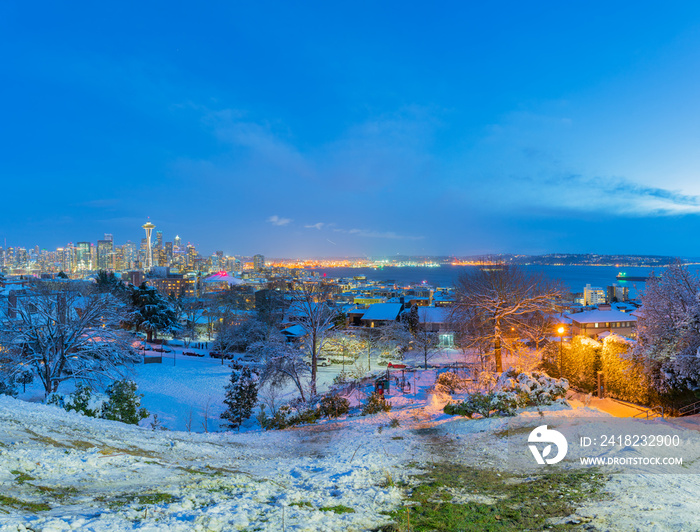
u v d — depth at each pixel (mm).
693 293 26234
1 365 32812
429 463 11453
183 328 84562
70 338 35500
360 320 78688
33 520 5148
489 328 41656
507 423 16422
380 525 6309
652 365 26141
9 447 9570
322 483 9125
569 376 35062
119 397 21953
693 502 7691
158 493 7398
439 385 31312
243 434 18484
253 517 6215
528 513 7125
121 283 88312
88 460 9398
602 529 6309
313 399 26719
